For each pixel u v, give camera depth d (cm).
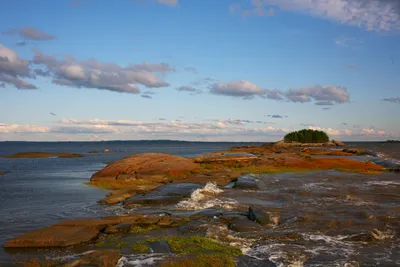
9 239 1434
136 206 2105
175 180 3097
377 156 6562
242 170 3962
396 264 1143
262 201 2216
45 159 7631
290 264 1138
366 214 1777
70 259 1183
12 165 5838
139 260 1152
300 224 1616
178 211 1920
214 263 1107
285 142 12800
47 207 2114
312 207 1994
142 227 1573
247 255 1220
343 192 2541
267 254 1227
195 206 2048
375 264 1144
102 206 2134
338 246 1320
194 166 3703
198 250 1248
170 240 1346
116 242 1352
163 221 1625
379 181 3181
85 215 1875
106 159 7469
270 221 1644
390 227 1566
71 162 6575
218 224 1609
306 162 4441
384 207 1988
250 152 7531
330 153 6681
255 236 1431
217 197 2356
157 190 2505
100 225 1540
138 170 3425
